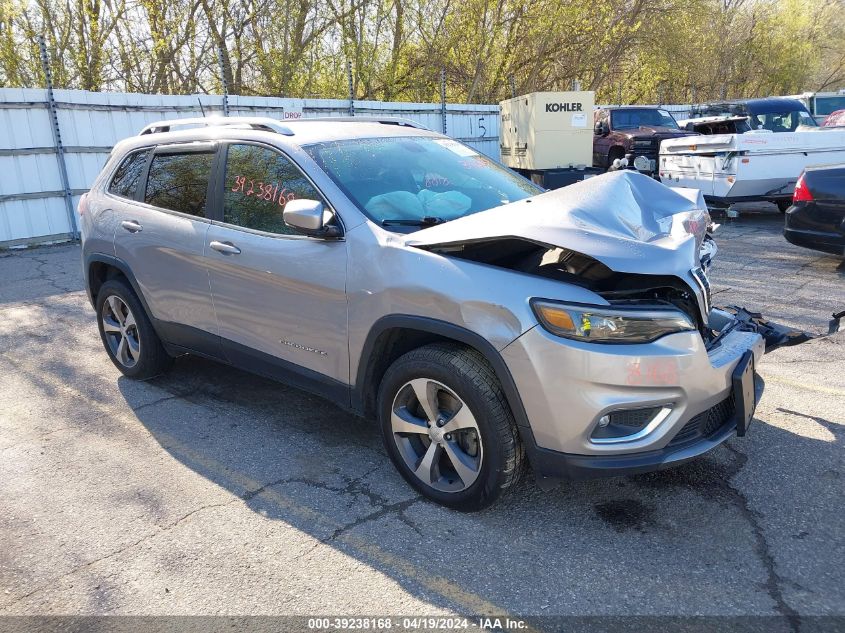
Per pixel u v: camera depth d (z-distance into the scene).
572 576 2.68
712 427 3.00
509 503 3.21
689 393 2.75
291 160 3.65
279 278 3.56
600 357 2.64
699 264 2.99
